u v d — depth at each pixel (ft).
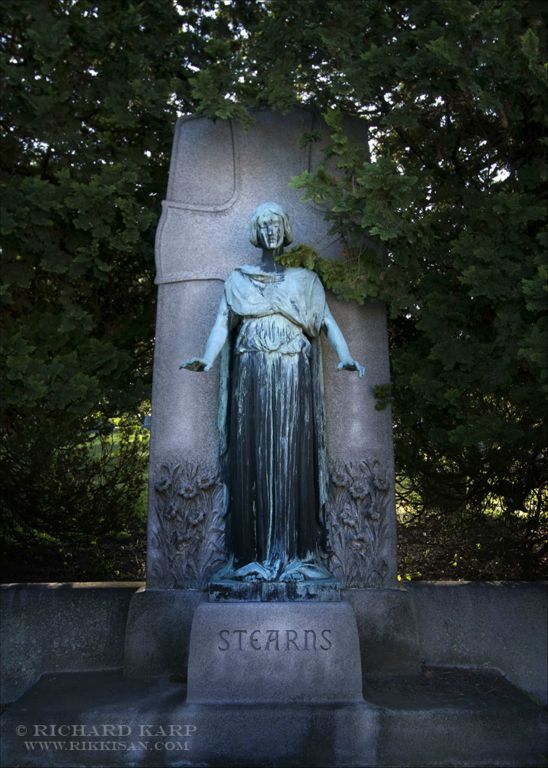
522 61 13.21
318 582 13.66
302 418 14.28
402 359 15.81
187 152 17.07
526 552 20.74
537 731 12.56
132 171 16.01
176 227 16.78
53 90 15.19
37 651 15.42
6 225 14.53
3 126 15.78
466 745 12.39
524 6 13.85
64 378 15.14
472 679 14.53
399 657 15.10
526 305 13.29
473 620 15.55
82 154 15.81
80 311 15.67
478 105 13.50
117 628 15.64
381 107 16.56
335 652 13.03
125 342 19.31
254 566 13.83
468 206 15.21
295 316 14.28
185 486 15.96
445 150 16.69
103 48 15.79
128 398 16.96
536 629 15.40
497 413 16.65
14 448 20.42
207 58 18.49
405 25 15.31
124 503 24.73
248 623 13.12
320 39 14.98
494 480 19.11
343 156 14.23
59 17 15.33
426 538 23.58
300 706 12.64
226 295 14.55
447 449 17.46
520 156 15.83
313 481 14.65
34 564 24.76
